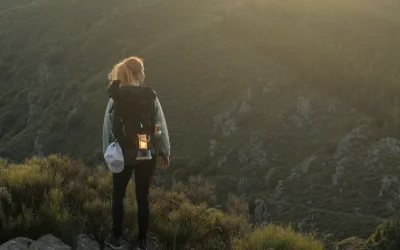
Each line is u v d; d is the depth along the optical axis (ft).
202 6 418.72
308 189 186.39
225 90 278.26
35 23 462.19
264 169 213.87
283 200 182.80
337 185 183.42
